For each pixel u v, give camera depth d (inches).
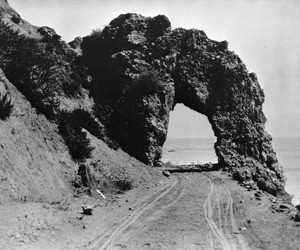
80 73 1159.6
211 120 1168.8
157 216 435.2
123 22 1307.8
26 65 644.1
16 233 286.5
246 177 903.1
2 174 392.2
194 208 495.2
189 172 1001.5
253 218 417.1
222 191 678.5
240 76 1213.1
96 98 1132.5
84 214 407.2
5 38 671.1
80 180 562.6
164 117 1067.3
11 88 572.4
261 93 1280.8
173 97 1144.8
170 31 1283.2
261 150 1147.3
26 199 396.8
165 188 706.8
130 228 365.4
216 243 309.1
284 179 1157.7
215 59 1214.3
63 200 468.1
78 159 629.3
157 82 1085.8
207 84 1192.2
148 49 1217.4
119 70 1147.9
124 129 1045.2
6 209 337.1
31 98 612.4
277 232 338.6
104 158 745.0
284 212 441.4
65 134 647.8
